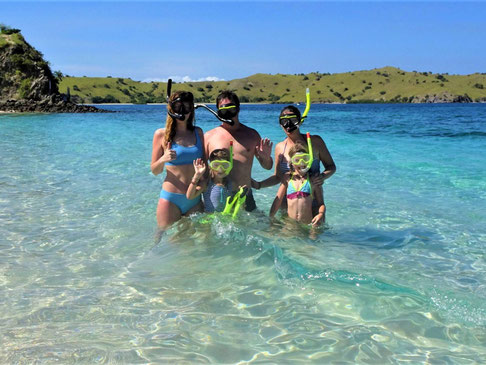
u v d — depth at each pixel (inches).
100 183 295.7
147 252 168.1
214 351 101.8
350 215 223.1
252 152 201.3
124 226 201.6
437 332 109.3
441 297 127.9
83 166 364.8
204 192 195.9
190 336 108.1
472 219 216.5
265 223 194.5
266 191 276.5
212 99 7175.2
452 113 2032.5
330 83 7854.3
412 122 1167.0
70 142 569.6
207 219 186.1
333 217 219.1
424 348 102.6
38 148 493.4
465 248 175.0
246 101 7283.5
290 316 117.3
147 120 1268.5
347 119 1391.5
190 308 122.4
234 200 189.5
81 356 99.7
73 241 181.3
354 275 141.9
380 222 211.2
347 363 97.2
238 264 153.2
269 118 1454.2
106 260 160.2
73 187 282.8
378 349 102.2
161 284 138.3
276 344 104.6
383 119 1384.1
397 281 140.5
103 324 113.9
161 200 190.4
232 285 136.9
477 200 255.3
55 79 2404.0
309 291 131.7
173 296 129.8
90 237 186.4
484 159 421.4
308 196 192.5
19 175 322.0
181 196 188.7
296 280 138.9
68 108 2134.6
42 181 301.7
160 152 193.0
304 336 107.7
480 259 163.0
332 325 112.7
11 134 701.9
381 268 152.5
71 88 6624.0
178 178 188.4
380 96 6943.9
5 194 261.4
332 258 161.3
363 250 171.6
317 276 141.1
